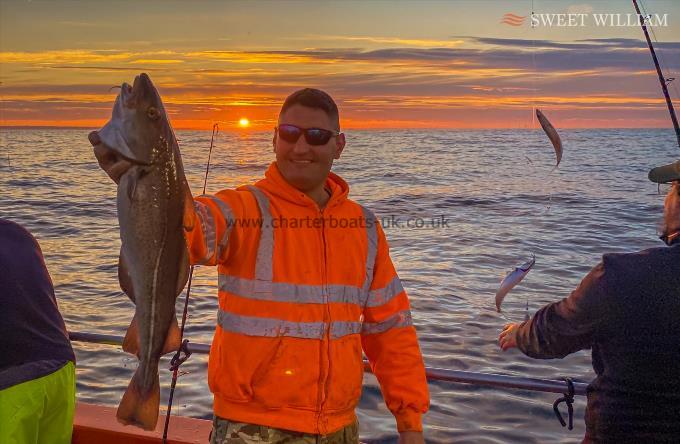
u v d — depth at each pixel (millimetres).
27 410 2328
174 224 1779
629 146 71188
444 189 28656
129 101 1689
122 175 1705
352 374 2336
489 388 6543
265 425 2211
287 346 2201
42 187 29812
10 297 2355
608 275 2344
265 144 61781
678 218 2420
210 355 2326
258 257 2205
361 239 2398
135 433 3344
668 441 2277
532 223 18797
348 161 47969
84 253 14523
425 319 9016
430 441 5539
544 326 2516
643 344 2289
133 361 7250
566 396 2953
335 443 2322
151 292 1785
